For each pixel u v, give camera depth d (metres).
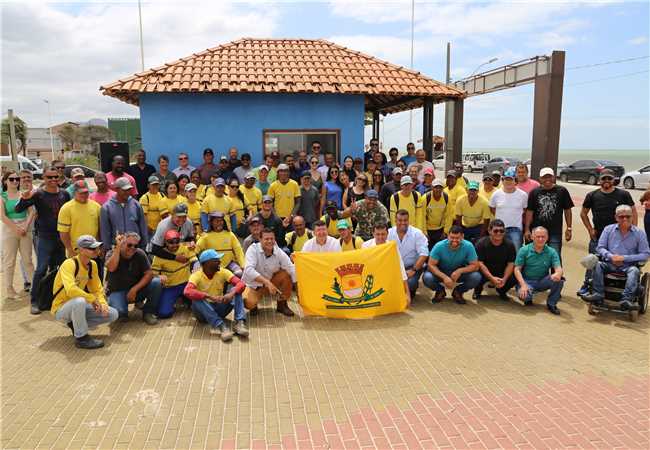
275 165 10.27
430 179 9.49
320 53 12.75
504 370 5.28
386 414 4.41
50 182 7.18
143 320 6.77
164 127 10.76
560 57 14.00
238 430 4.15
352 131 11.42
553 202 7.98
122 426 4.20
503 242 7.56
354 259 7.02
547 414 4.41
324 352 5.75
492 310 7.33
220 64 11.64
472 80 19.22
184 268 6.91
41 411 4.43
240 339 6.14
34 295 7.12
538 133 14.71
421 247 7.71
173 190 8.36
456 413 4.43
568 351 5.79
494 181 9.08
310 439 4.03
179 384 4.95
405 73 12.20
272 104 11.07
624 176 29.19
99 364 5.40
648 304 7.55
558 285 7.14
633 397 4.71
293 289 8.44
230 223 8.50
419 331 6.44
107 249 7.15
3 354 5.66
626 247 6.96
